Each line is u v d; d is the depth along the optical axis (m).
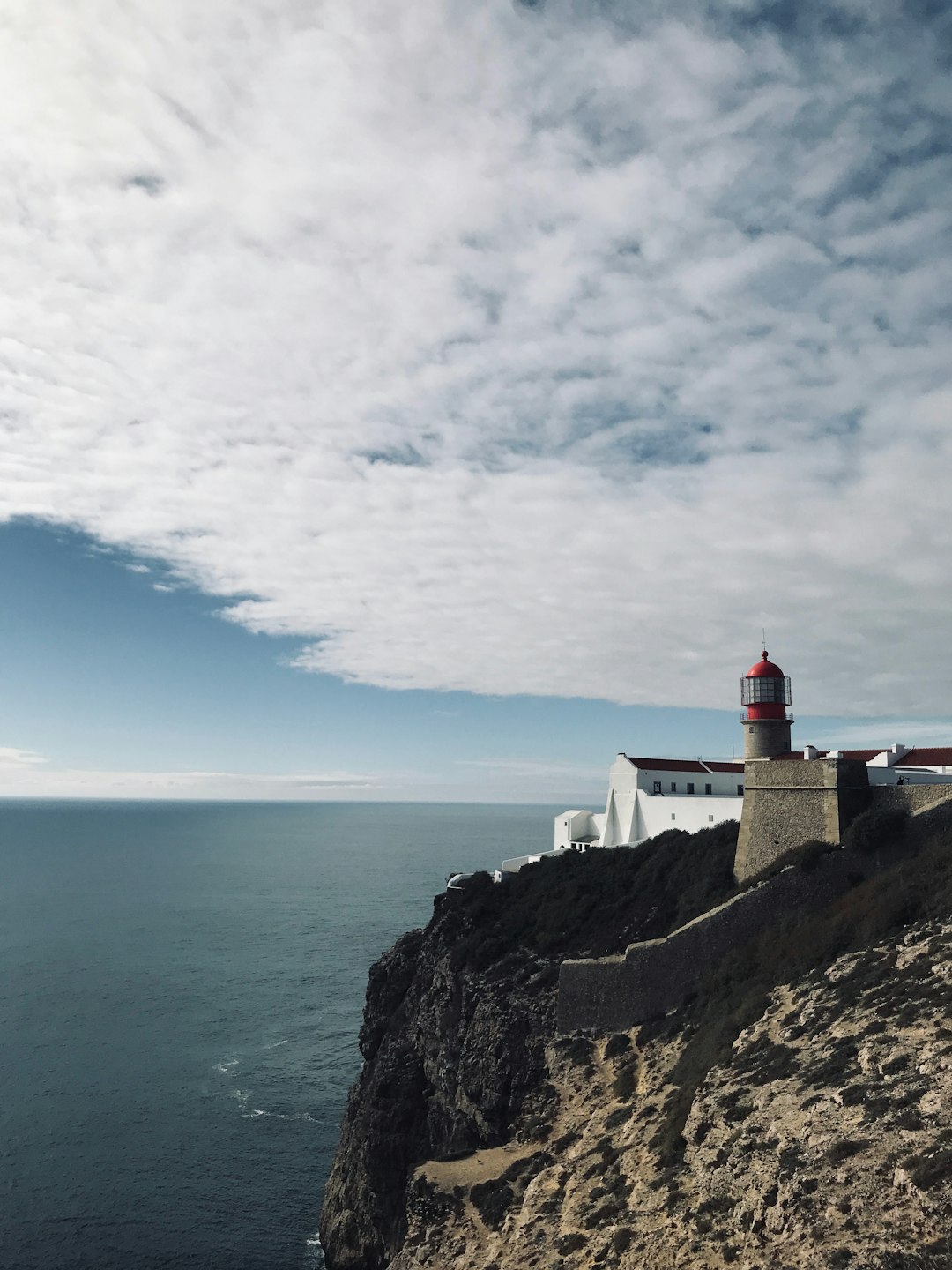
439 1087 55.44
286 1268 52.59
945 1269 17.91
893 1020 28.94
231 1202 58.75
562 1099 43.81
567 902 63.56
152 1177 61.22
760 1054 32.84
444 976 61.44
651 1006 48.12
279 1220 57.34
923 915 38.03
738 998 41.34
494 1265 31.20
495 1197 37.19
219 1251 53.66
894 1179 20.98
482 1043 52.12
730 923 48.19
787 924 46.06
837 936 40.59
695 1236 24.53
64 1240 53.66
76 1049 84.12
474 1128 49.31
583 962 51.06
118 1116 70.00
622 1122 37.31
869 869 47.34
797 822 52.50
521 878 72.69
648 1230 26.73
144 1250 53.19
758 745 59.88
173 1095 74.19
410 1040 61.62
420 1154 54.59
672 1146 30.97
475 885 73.75
